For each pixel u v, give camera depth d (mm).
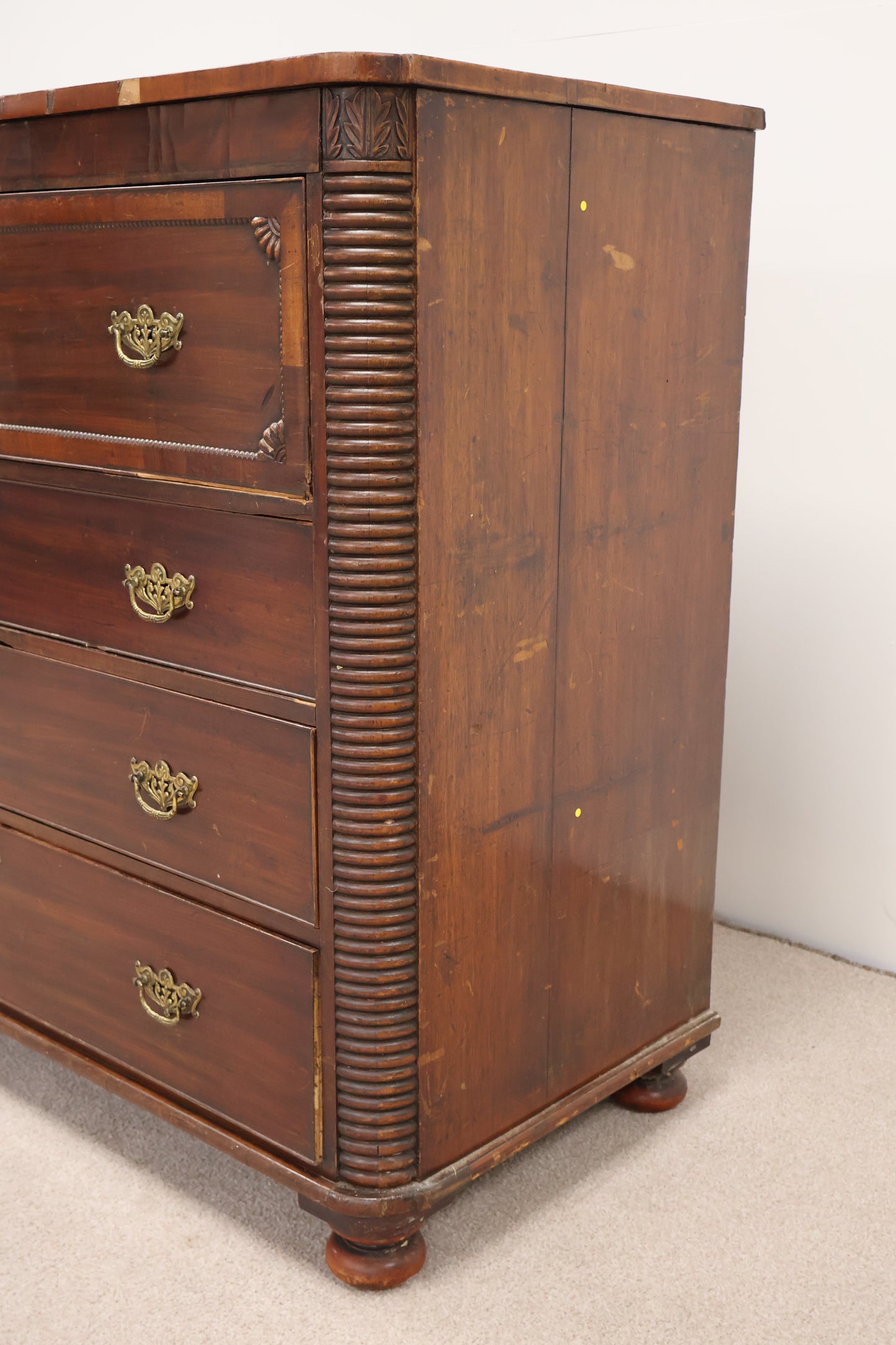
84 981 1501
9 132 1279
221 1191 1460
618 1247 1368
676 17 1853
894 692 1874
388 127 1021
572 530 1274
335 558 1115
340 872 1188
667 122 1268
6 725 1505
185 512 1234
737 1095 1644
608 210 1223
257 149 1074
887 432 1806
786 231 1839
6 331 1350
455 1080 1295
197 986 1361
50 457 1344
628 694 1396
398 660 1135
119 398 1260
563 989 1408
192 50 2309
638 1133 1570
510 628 1229
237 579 1206
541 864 1339
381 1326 1255
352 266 1045
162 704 1312
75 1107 1613
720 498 1460
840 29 1735
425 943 1222
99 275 1237
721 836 2104
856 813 1947
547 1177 1485
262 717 1218
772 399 1900
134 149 1173
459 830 1230
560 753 1326
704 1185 1471
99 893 1447
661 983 1561
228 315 1136
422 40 2068
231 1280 1320
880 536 1840
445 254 1077
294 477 1124
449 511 1140
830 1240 1377
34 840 1512
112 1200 1440
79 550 1353
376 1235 1276
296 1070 1280
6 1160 1505
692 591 1451
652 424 1338
